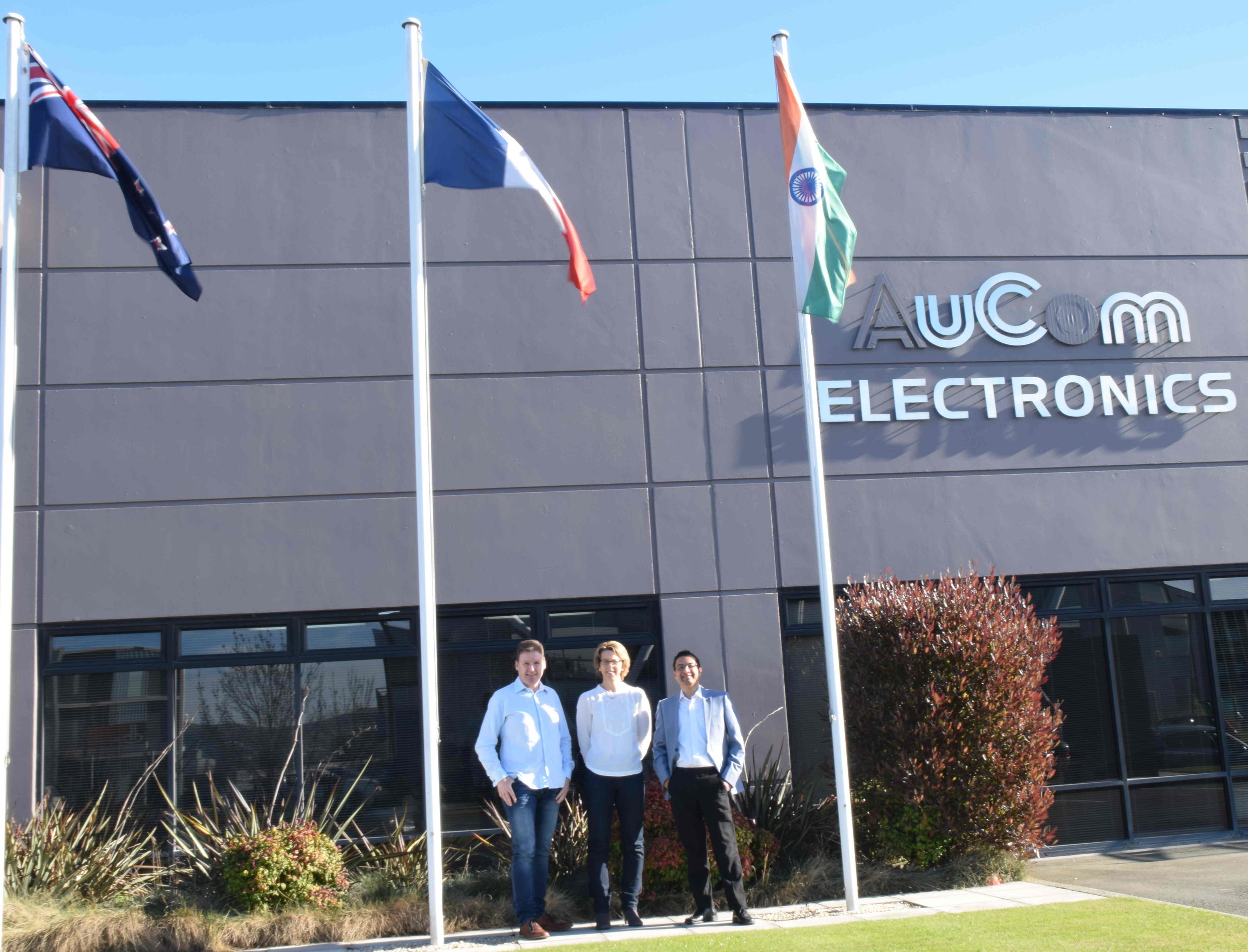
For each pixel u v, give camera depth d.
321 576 8.73
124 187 7.25
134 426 8.76
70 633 8.49
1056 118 10.30
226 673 8.59
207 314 8.99
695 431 9.31
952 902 7.01
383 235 9.29
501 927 7.06
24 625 8.39
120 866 7.52
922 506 9.44
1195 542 9.73
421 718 8.67
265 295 9.08
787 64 7.64
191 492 8.72
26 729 8.25
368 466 8.92
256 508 8.76
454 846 8.35
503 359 9.20
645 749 7.05
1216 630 9.70
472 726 8.72
